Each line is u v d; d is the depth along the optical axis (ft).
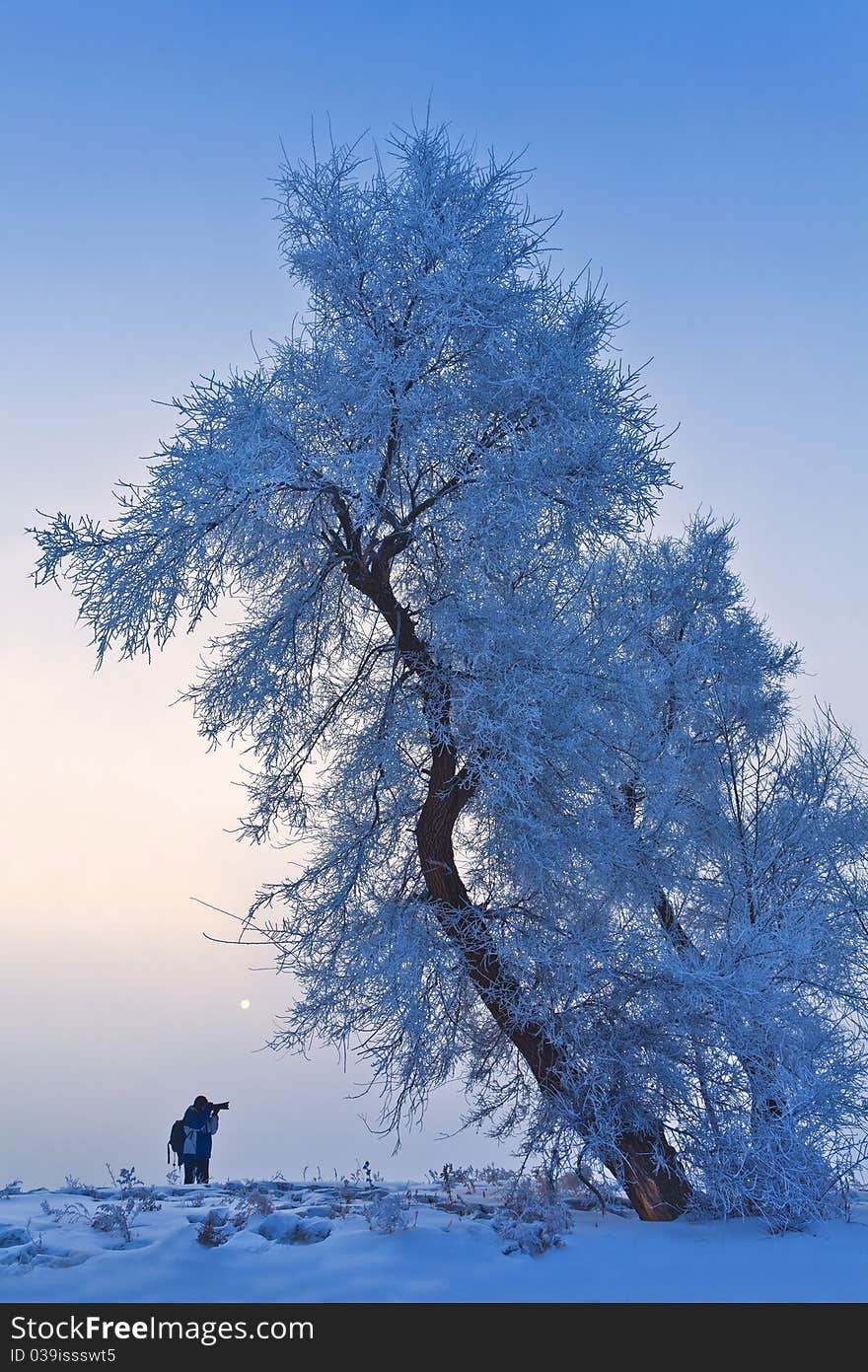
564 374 32.55
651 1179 30.32
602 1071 30.53
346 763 35.06
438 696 32.50
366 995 30.25
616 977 32.19
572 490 32.40
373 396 30.66
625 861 32.55
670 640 44.24
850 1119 30.40
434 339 32.32
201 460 29.60
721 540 46.78
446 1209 30.40
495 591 34.04
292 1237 26.00
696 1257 24.99
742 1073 30.17
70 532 29.86
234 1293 21.63
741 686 43.80
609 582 42.16
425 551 35.50
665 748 36.94
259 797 35.63
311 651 37.58
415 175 33.60
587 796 33.40
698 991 30.17
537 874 32.27
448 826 33.09
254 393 31.17
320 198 33.88
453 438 33.04
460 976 32.76
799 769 39.65
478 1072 35.40
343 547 34.99
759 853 37.11
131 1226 26.55
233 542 33.76
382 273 32.42
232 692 35.24
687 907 38.01
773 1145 29.50
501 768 30.63
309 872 32.68
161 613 31.04
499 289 32.40
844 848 37.78
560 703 31.58
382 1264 23.58
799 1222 28.76
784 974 33.06
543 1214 28.14
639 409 33.35
